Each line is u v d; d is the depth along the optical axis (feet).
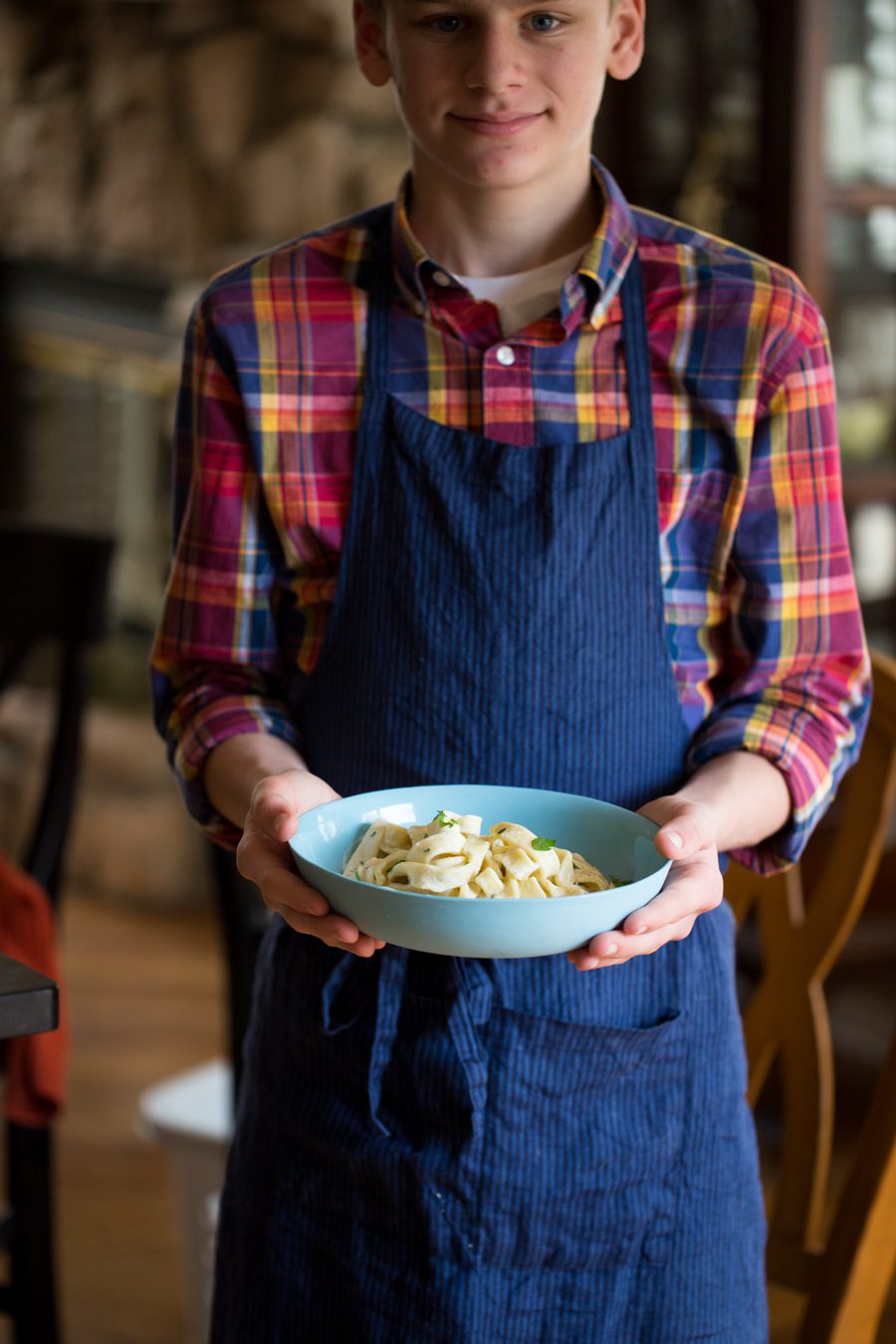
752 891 4.75
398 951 3.73
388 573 3.83
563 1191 3.70
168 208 12.34
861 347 8.84
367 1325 3.80
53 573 6.21
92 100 12.64
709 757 3.89
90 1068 9.76
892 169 8.69
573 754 3.78
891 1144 4.13
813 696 3.94
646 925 3.15
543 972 3.70
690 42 8.82
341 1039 3.81
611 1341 3.79
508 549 3.75
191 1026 10.34
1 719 13.08
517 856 3.30
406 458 3.82
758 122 8.49
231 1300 4.01
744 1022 4.74
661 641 3.83
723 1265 3.89
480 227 3.87
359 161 11.48
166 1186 8.48
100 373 12.75
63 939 11.70
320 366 3.92
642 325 3.85
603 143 9.40
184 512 4.19
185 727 4.09
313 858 3.42
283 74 11.70
